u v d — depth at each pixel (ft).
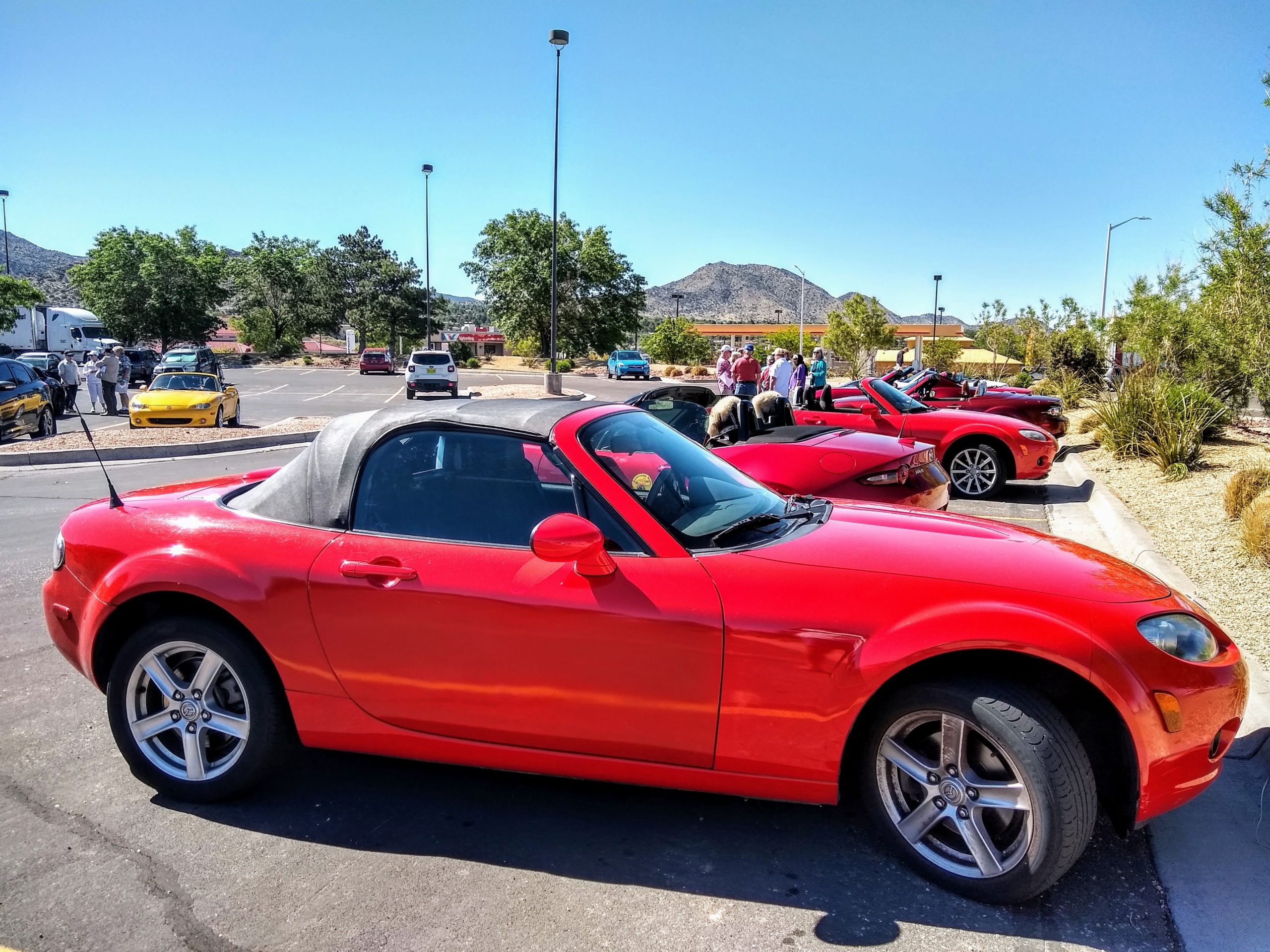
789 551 9.39
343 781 11.29
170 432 56.18
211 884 9.02
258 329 250.57
